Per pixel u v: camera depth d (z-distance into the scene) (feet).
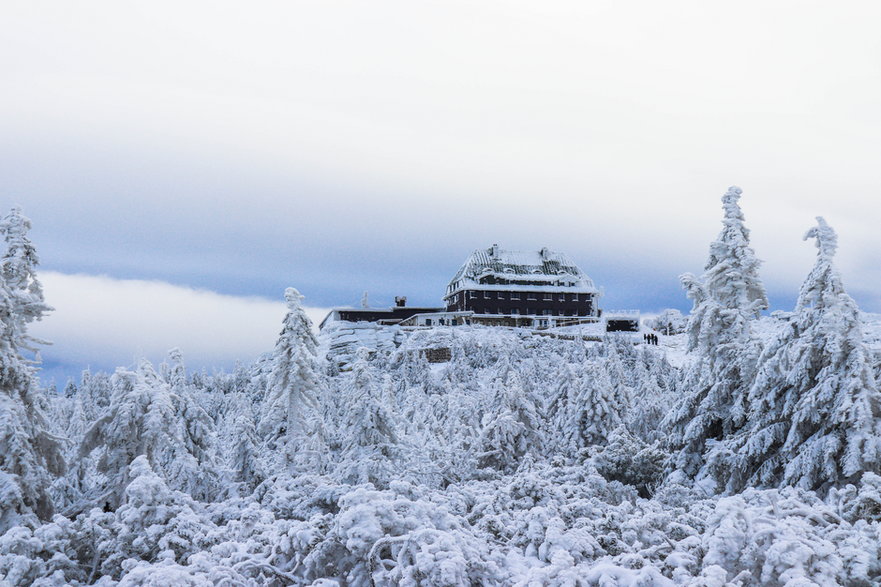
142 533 50.67
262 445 108.68
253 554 44.60
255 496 66.85
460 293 442.09
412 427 158.92
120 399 78.95
